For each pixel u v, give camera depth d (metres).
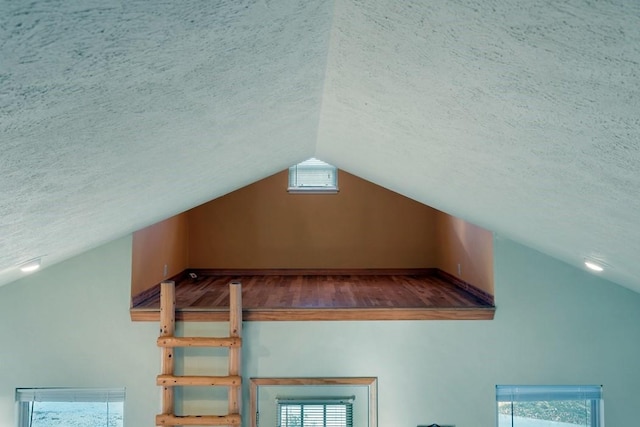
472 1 0.88
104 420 4.07
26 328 3.99
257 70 1.43
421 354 4.09
